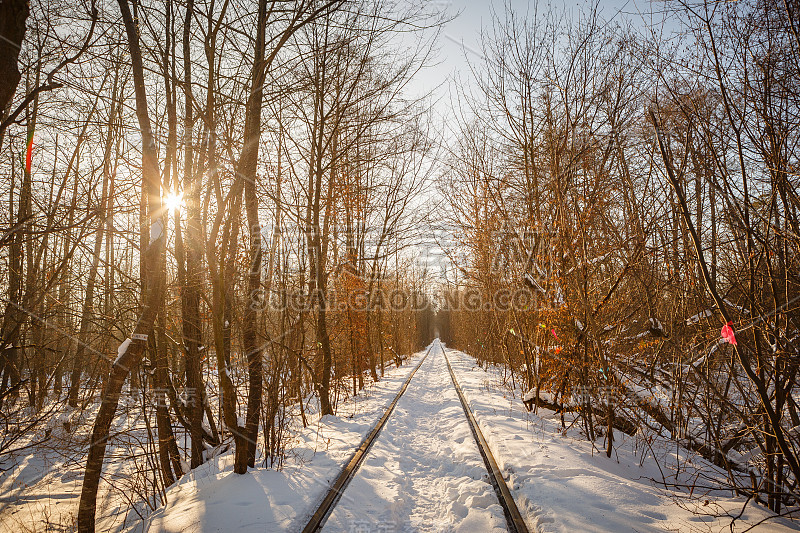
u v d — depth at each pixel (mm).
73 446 7793
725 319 4367
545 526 4367
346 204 14414
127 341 4867
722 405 5723
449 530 4703
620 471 6477
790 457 4266
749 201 5051
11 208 8125
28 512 7297
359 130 11648
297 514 4715
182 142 7562
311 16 6082
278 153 9156
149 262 5008
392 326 30984
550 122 9680
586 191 8062
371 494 5625
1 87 3352
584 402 7715
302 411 9758
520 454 6844
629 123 8727
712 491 5820
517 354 13305
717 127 5203
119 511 6910
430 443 8938
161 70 7363
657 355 8055
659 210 7461
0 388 9031
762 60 4754
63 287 8188
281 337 7543
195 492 5953
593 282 8094
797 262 4734
